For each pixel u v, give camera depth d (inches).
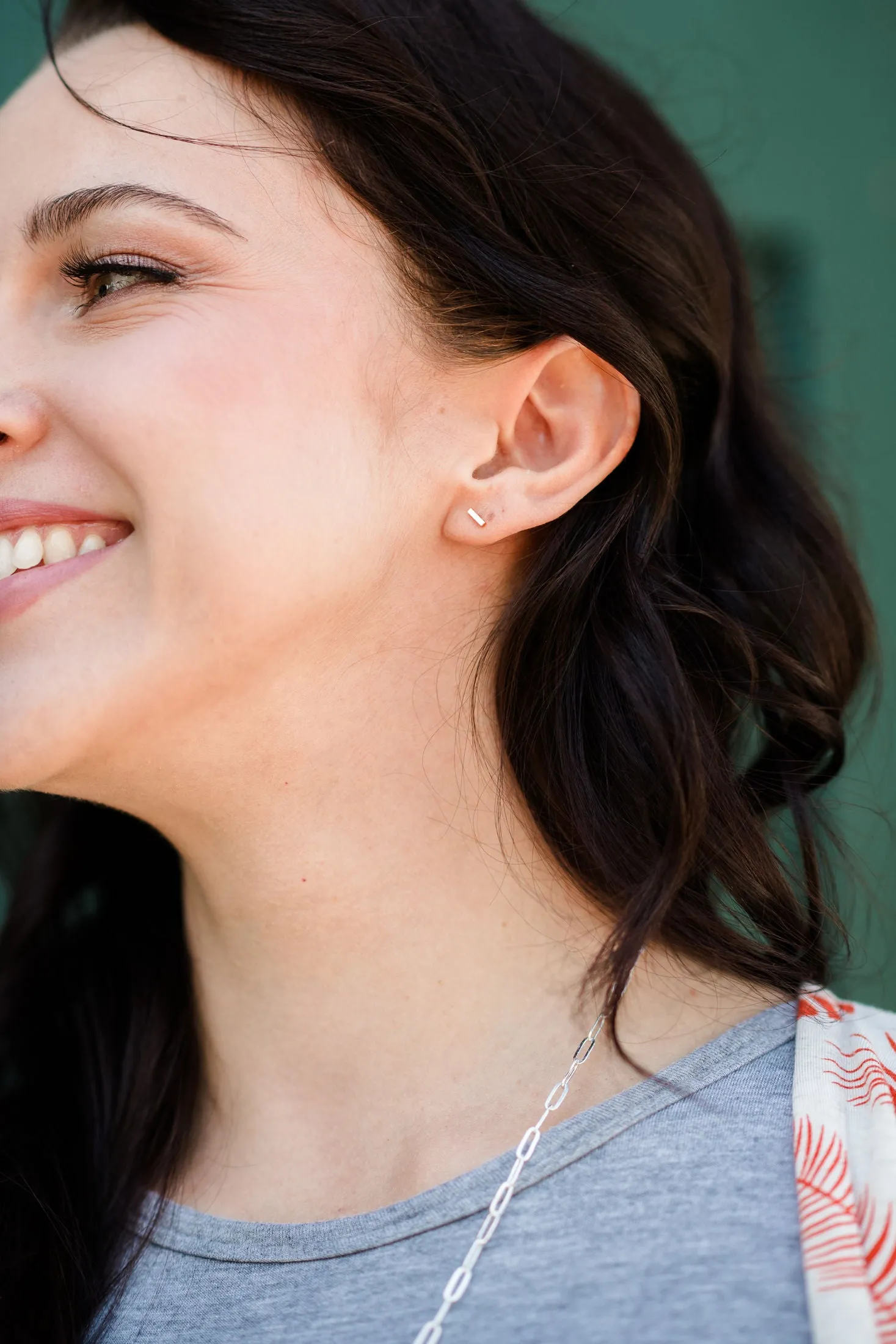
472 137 25.3
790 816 28.7
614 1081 24.0
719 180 40.3
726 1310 21.8
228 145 24.1
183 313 23.7
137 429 23.3
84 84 24.5
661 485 26.0
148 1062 26.3
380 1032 24.5
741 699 27.0
